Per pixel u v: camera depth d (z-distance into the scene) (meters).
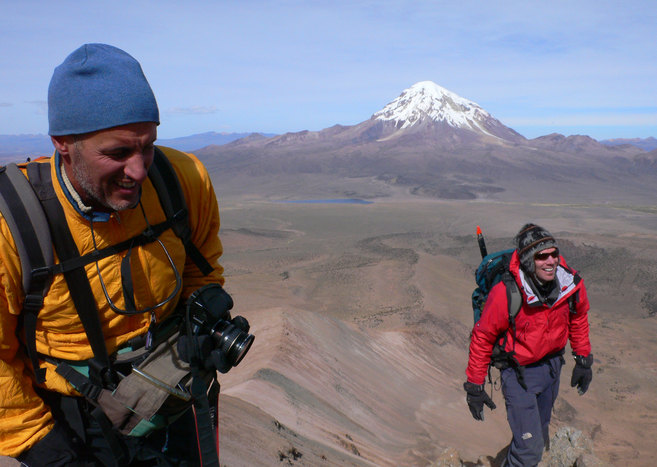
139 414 1.42
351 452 11.46
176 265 1.50
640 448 26.25
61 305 1.35
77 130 1.19
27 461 1.40
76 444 1.44
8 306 1.33
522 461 3.88
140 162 1.27
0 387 1.32
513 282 3.67
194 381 1.44
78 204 1.32
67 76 1.21
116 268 1.38
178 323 1.56
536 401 3.91
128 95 1.22
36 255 1.29
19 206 1.28
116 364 1.44
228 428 6.58
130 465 1.53
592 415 33.62
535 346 3.74
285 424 10.77
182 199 1.50
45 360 1.45
